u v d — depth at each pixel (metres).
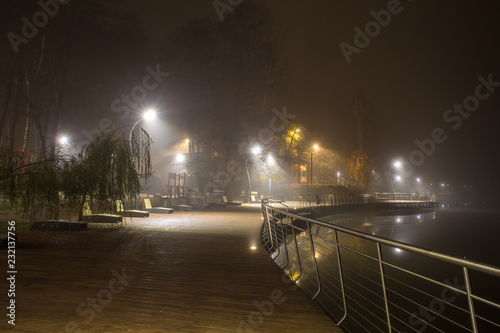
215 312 4.98
